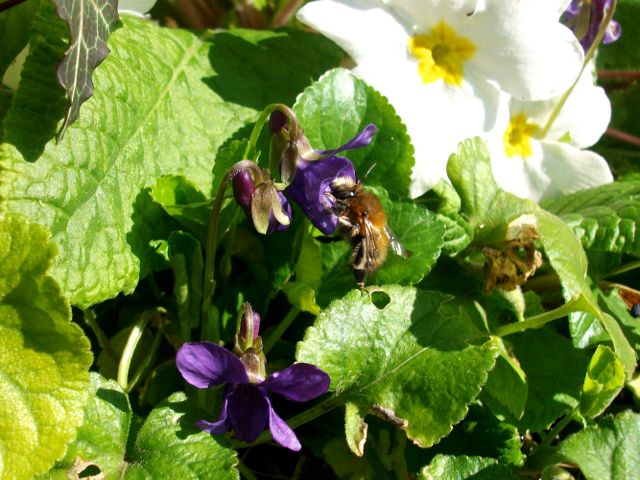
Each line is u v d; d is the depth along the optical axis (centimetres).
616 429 9
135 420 8
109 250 8
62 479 7
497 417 9
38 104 8
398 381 8
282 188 8
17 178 7
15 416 7
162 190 9
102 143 8
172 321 9
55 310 7
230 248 9
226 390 7
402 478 9
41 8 8
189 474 7
